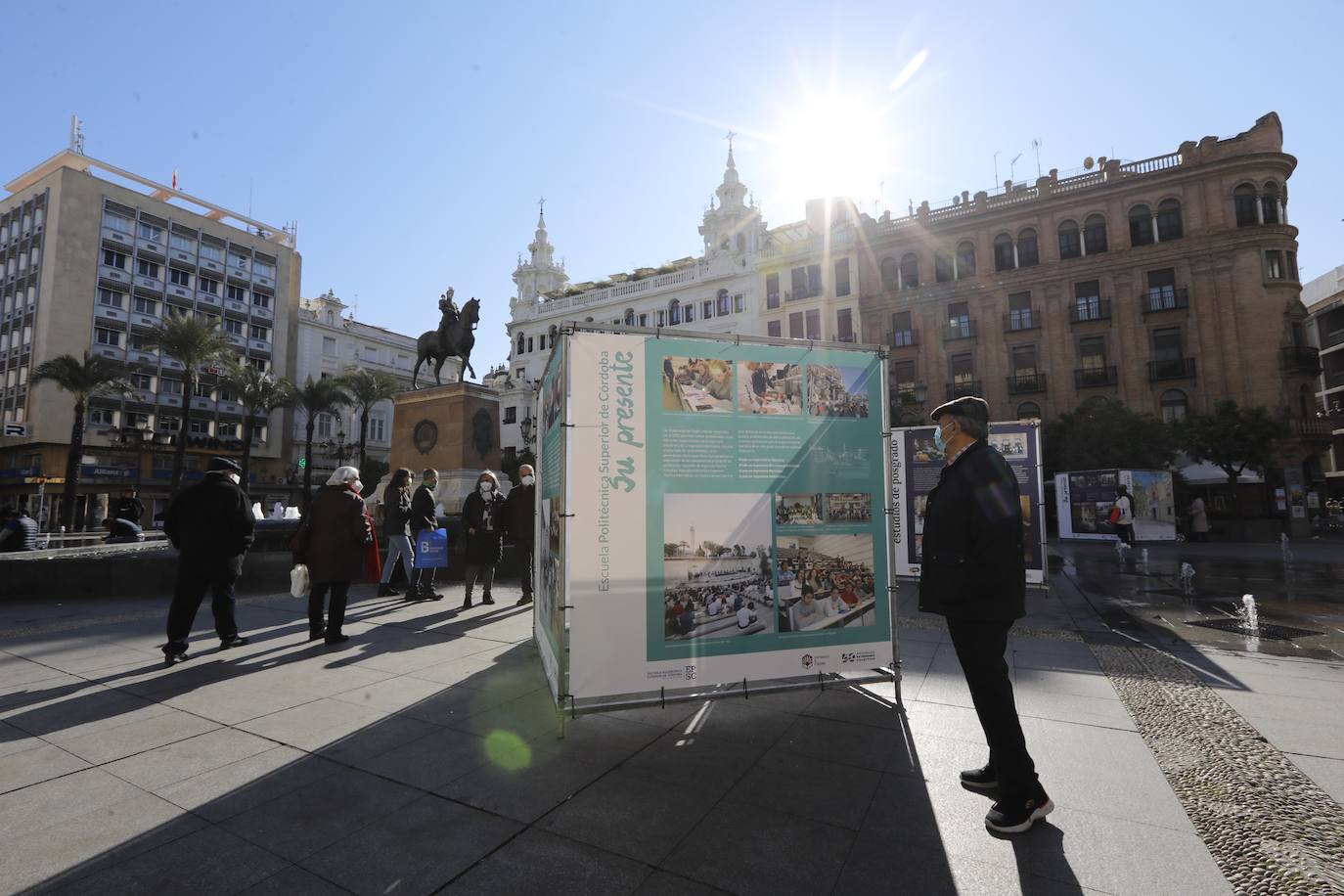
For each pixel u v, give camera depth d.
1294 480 29.83
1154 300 33.81
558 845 2.34
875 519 4.09
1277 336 31.17
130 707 3.88
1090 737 3.36
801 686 3.84
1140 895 2.03
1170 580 10.42
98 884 2.10
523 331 55.91
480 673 4.63
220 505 5.18
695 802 2.67
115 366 31.45
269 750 3.23
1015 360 36.94
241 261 48.91
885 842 2.36
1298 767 2.96
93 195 40.59
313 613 5.66
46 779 2.90
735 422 3.86
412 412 13.86
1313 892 2.02
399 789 2.80
